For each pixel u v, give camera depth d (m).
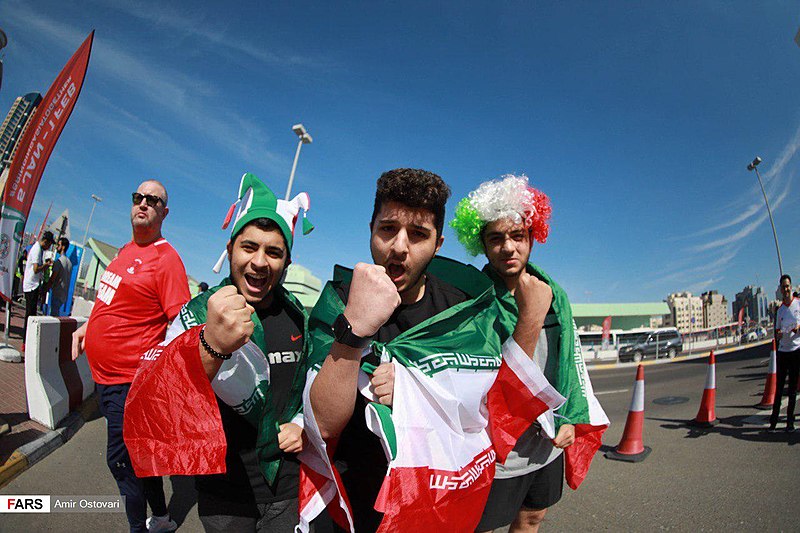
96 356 2.59
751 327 37.94
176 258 2.78
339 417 1.24
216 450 1.25
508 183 1.95
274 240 1.62
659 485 3.76
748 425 5.82
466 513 1.37
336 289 1.51
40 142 5.03
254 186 1.74
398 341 1.38
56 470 3.73
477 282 1.60
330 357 1.20
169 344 1.33
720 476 3.91
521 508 2.10
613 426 6.11
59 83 4.92
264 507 1.59
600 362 23.25
